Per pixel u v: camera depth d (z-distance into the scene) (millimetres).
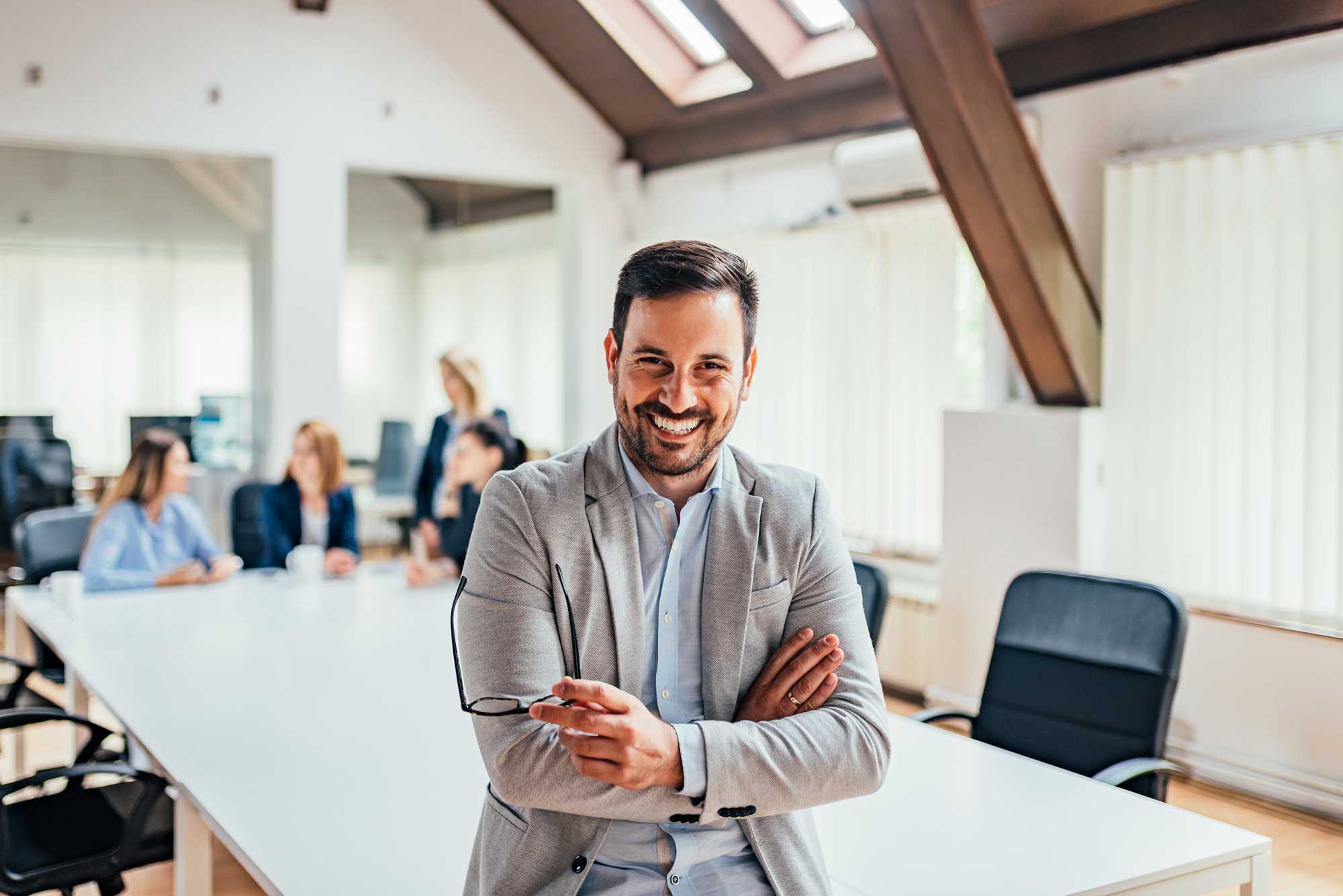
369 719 2551
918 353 5035
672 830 1334
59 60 5555
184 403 5973
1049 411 4320
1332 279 3594
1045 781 2197
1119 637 2547
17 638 3916
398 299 6605
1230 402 3895
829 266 5430
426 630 3439
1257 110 3875
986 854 1833
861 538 5324
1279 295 3711
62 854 2350
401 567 4504
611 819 1317
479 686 1253
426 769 2225
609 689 1153
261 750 2336
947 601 4672
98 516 4234
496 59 6629
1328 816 3625
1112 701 2514
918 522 5066
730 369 1261
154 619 3559
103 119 5660
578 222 7004
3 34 5438
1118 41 4262
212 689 2789
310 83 6129
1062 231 4203
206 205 6000
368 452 6562
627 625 1314
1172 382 4070
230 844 1893
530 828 1304
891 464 5160
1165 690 2445
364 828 1925
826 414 5445
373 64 6289
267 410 6156
